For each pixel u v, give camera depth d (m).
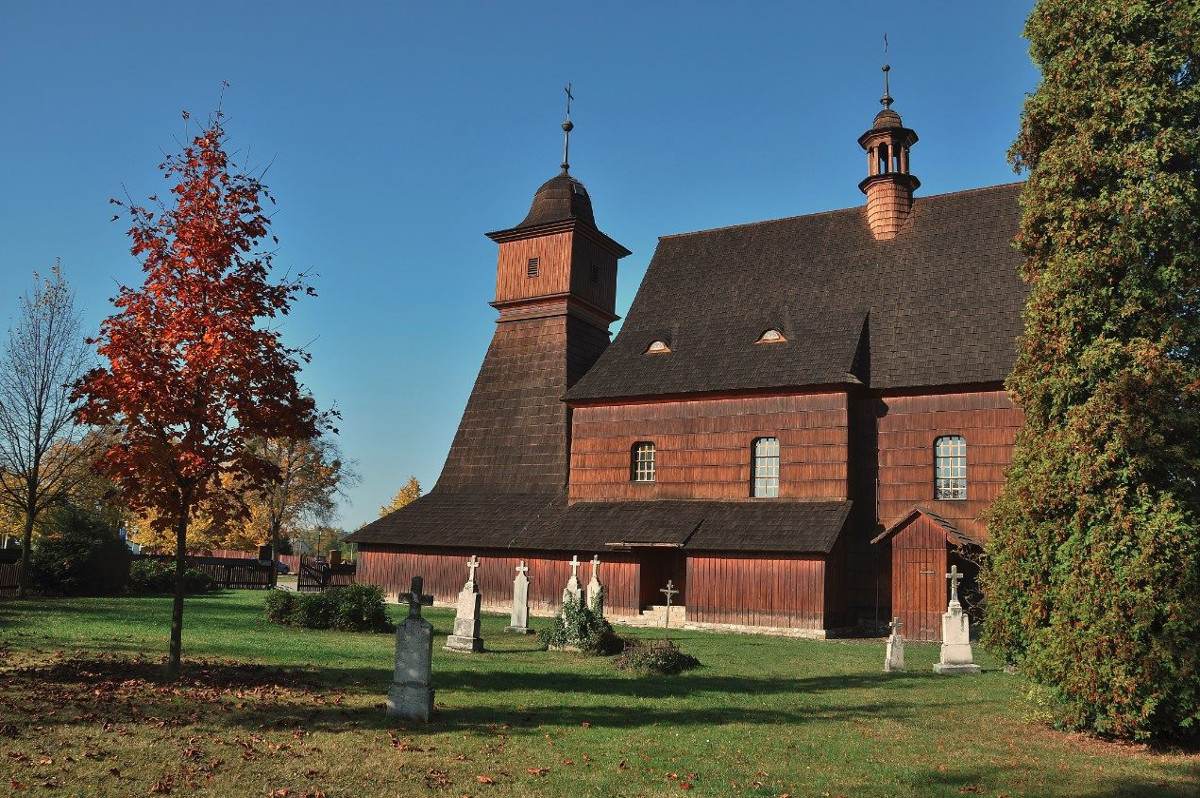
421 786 8.65
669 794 8.73
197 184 13.50
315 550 99.56
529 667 17.31
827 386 31.52
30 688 11.73
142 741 9.53
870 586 30.72
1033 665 12.62
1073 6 13.76
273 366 13.55
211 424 13.14
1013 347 29.98
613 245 43.22
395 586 38.00
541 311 41.00
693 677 17.02
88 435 29.42
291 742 9.94
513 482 38.62
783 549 29.44
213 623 21.64
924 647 26.12
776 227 39.50
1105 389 12.20
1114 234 12.71
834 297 35.16
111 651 15.81
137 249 13.12
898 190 36.12
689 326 37.62
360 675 14.73
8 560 28.23
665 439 34.94
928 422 30.80
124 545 30.89
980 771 10.10
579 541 33.81
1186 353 12.59
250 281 13.58
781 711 13.53
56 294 28.39
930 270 34.00
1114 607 11.57
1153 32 13.20
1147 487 11.79
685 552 32.16
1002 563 13.29
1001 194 34.66
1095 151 13.25
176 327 12.80
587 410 37.03
